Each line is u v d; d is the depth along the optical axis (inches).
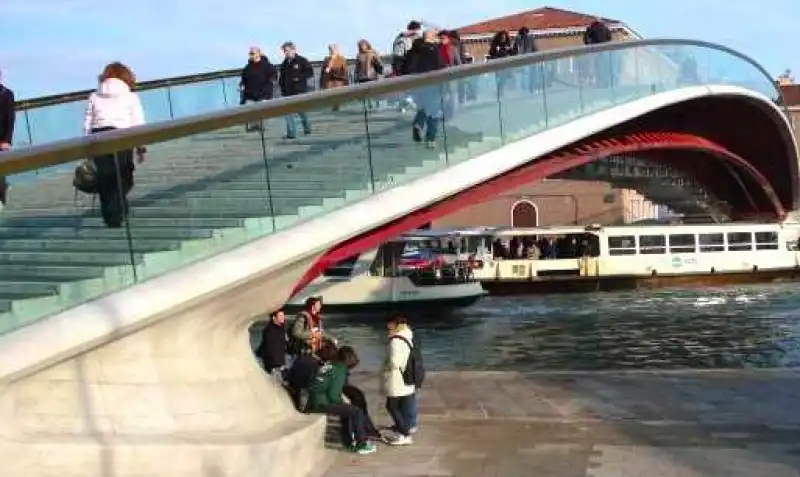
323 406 383.9
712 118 1273.4
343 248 494.9
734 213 1720.0
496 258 1528.1
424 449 390.9
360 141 423.5
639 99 783.1
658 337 1006.4
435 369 819.4
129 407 310.2
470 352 930.7
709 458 364.5
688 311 1222.3
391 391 402.6
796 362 833.5
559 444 394.6
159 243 313.0
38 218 296.2
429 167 479.8
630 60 778.8
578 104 676.1
